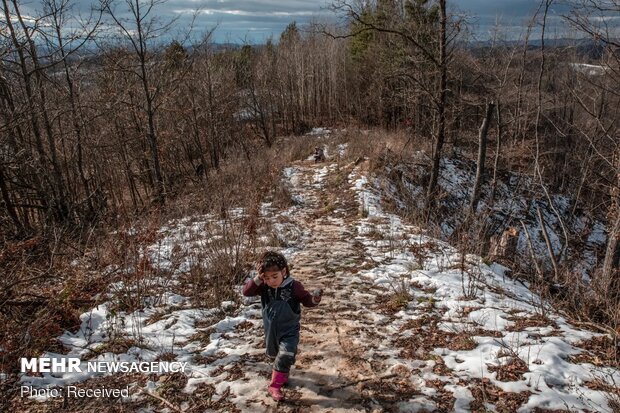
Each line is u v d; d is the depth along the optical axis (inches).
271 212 529.0
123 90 722.8
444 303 234.8
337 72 1952.5
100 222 446.0
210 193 569.9
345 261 327.3
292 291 154.5
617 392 142.1
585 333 193.6
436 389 152.6
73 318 207.0
